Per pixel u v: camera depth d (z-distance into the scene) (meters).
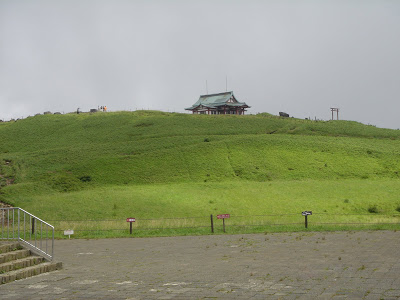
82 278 15.49
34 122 114.19
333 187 60.88
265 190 59.03
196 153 78.94
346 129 105.00
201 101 141.62
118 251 23.19
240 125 105.62
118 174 68.94
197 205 50.69
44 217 44.44
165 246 24.78
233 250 21.98
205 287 13.33
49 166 74.25
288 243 23.64
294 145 84.62
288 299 11.49
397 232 26.61
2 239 19.69
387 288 12.34
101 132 102.06
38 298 12.55
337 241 23.52
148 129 101.69
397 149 87.31
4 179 67.50
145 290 13.19
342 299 11.31
